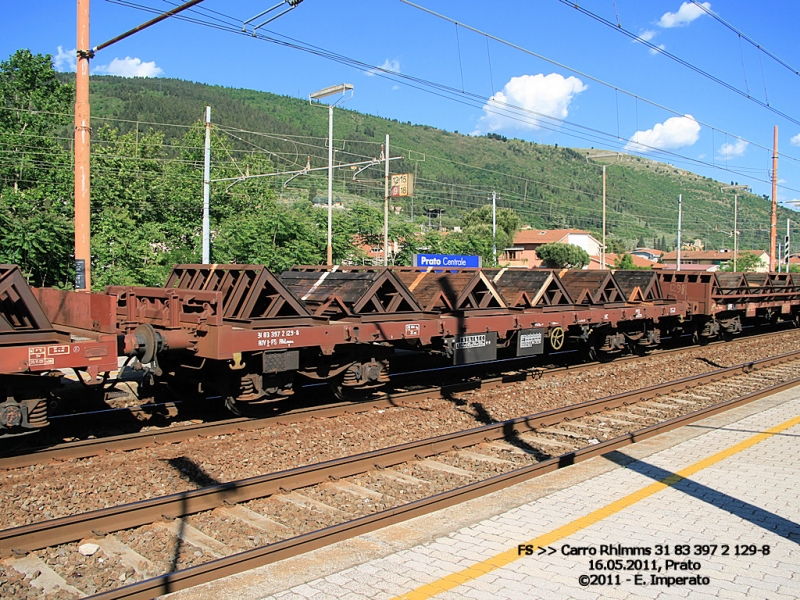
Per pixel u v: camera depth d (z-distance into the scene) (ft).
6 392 23.89
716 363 53.88
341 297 33.96
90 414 30.09
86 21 39.52
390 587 15.20
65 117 132.87
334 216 115.96
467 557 16.87
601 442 27.66
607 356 52.49
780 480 23.34
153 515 19.08
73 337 27.66
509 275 46.75
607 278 49.29
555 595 14.87
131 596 14.44
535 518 19.67
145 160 143.64
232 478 23.68
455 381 43.09
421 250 131.64
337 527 17.99
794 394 40.50
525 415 35.12
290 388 31.68
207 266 34.63
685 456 26.48
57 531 17.42
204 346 27.94
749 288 66.49
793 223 588.09
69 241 79.66
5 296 26.03
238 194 146.51
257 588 15.15
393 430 30.66
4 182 116.06
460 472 24.85
